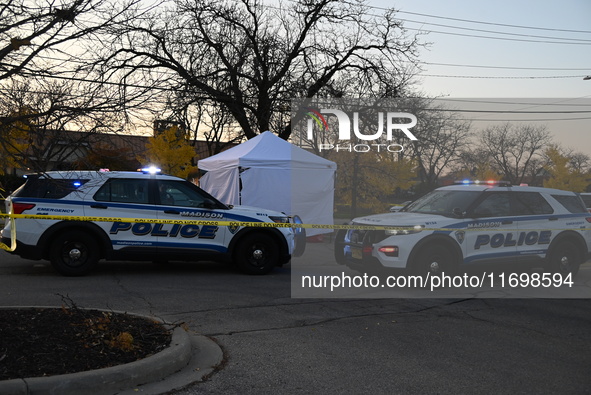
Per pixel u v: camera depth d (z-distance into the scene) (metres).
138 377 4.37
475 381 4.80
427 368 5.11
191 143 25.56
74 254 9.07
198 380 4.60
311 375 4.83
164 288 8.44
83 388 4.05
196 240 9.58
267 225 9.91
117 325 5.38
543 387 4.70
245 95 24.53
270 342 5.80
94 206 9.06
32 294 7.59
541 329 6.75
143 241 9.30
